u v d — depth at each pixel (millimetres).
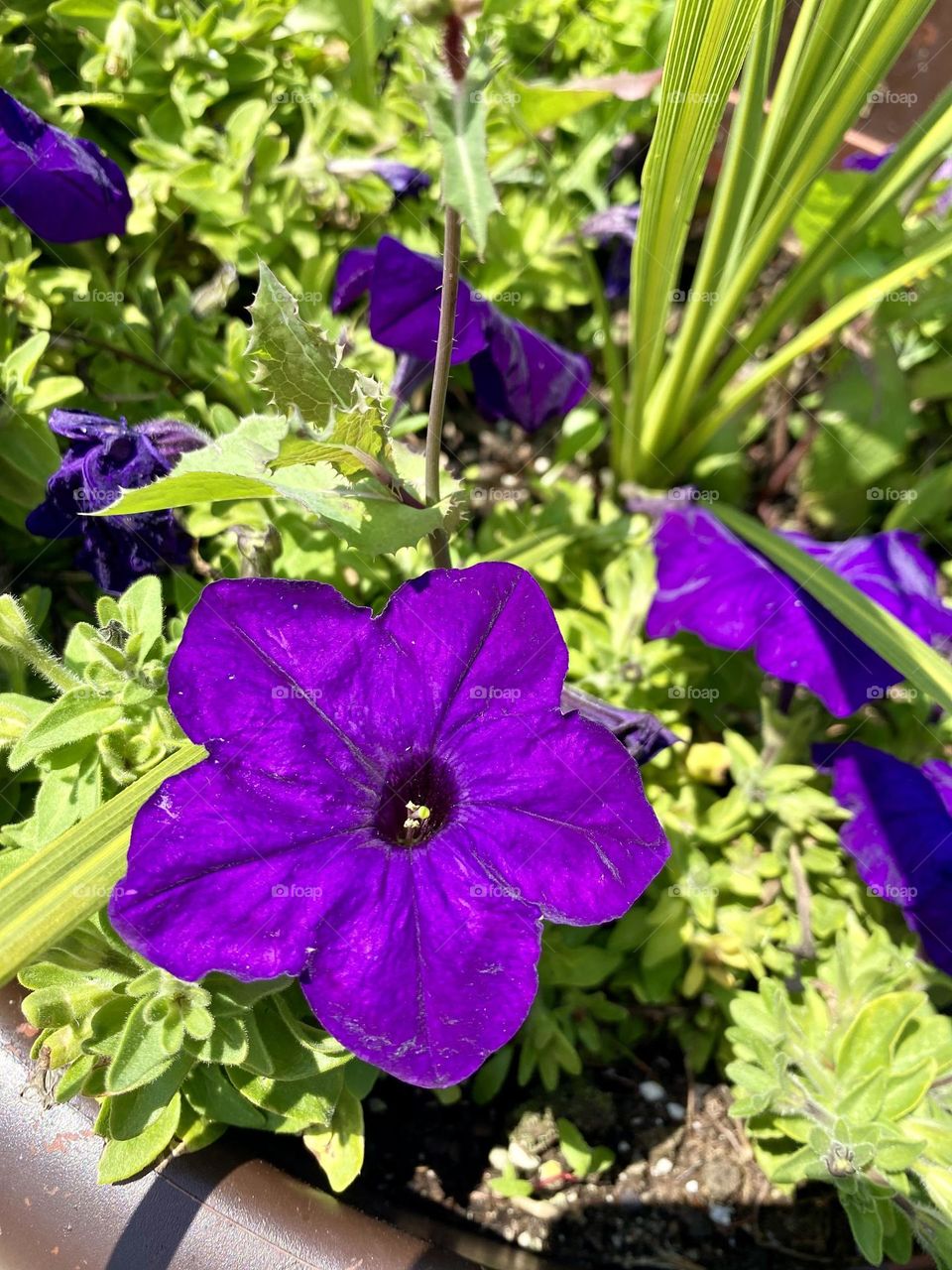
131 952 159
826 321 232
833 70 201
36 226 221
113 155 269
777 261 321
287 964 138
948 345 283
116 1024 156
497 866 148
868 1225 171
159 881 134
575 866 146
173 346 251
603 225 275
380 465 158
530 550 240
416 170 258
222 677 142
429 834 153
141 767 171
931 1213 174
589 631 235
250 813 143
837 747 218
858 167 270
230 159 252
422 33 126
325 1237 155
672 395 255
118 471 187
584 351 301
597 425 271
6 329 230
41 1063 161
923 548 276
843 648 202
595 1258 199
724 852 228
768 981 201
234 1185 159
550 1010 209
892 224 260
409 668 148
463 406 292
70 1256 151
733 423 280
